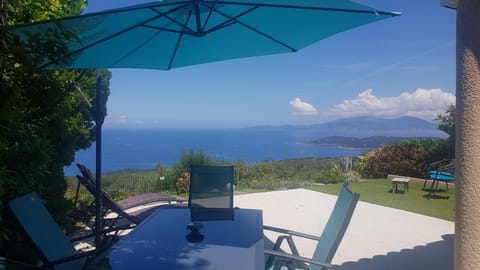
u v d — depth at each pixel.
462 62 1.09
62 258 2.67
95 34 2.93
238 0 2.83
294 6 2.90
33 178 3.20
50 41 2.28
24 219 2.66
